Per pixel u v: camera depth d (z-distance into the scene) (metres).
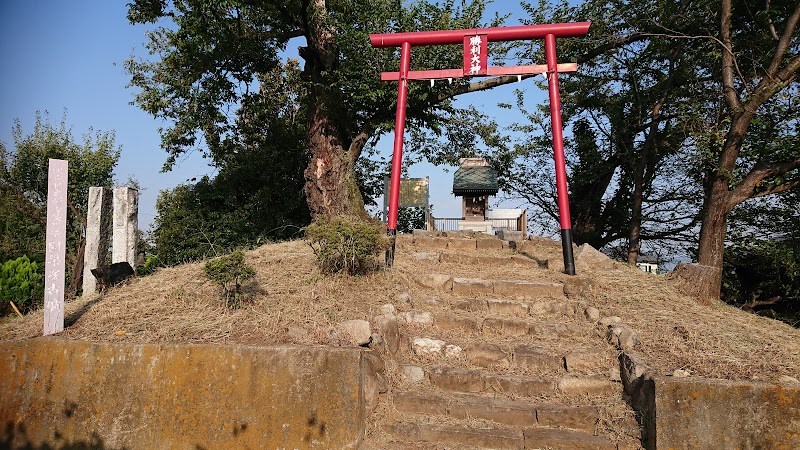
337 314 5.88
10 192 16.86
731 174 10.58
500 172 19.22
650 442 4.53
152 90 12.55
